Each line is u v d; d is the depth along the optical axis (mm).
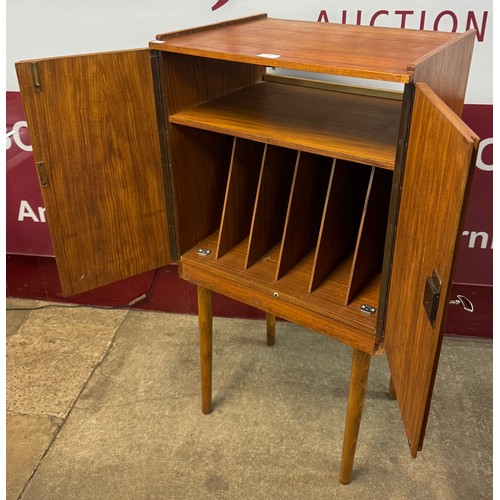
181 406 1654
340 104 1325
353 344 1178
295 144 1092
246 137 1157
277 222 1362
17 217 1973
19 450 1519
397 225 1009
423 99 856
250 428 1577
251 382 1745
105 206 1294
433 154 825
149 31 1618
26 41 1670
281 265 1255
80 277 1333
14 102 1772
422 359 896
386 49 1100
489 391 1690
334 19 1533
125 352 1878
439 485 1408
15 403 1675
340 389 1714
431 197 839
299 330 1975
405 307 988
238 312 2029
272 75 1506
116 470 1456
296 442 1532
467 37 1175
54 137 1163
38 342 1930
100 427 1586
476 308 1846
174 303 2062
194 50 1114
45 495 1395
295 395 1691
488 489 1396
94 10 1602
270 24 1405
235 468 1457
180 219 1376
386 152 1035
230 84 1405
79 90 1152
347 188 1190
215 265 1338
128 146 1262
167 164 1316
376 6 1491
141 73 1208
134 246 1384
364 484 1413
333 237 1223
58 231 1252
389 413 1628
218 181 1466
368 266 1223
